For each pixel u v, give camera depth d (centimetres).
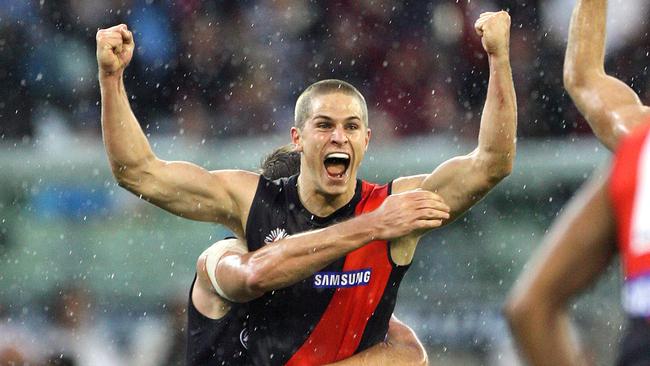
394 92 3931
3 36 3872
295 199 1686
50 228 2998
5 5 3891
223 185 1686
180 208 1669
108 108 1587
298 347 1681
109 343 2877
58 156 3045
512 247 2844
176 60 3978
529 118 3825
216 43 4000
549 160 2939
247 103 3959
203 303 1716
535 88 3888
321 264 1521
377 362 1670
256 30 4019
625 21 3944
